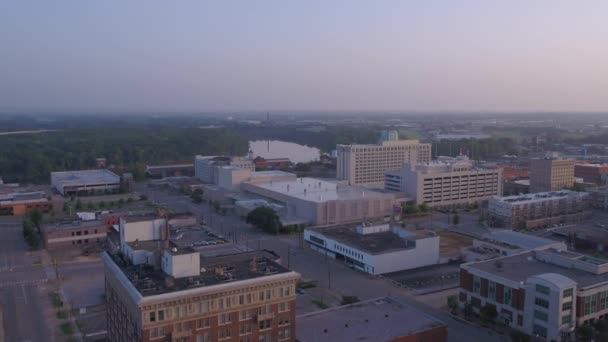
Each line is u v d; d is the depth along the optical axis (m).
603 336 131.50
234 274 117.94
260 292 114.38
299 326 126.94
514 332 134.50
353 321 129.88
